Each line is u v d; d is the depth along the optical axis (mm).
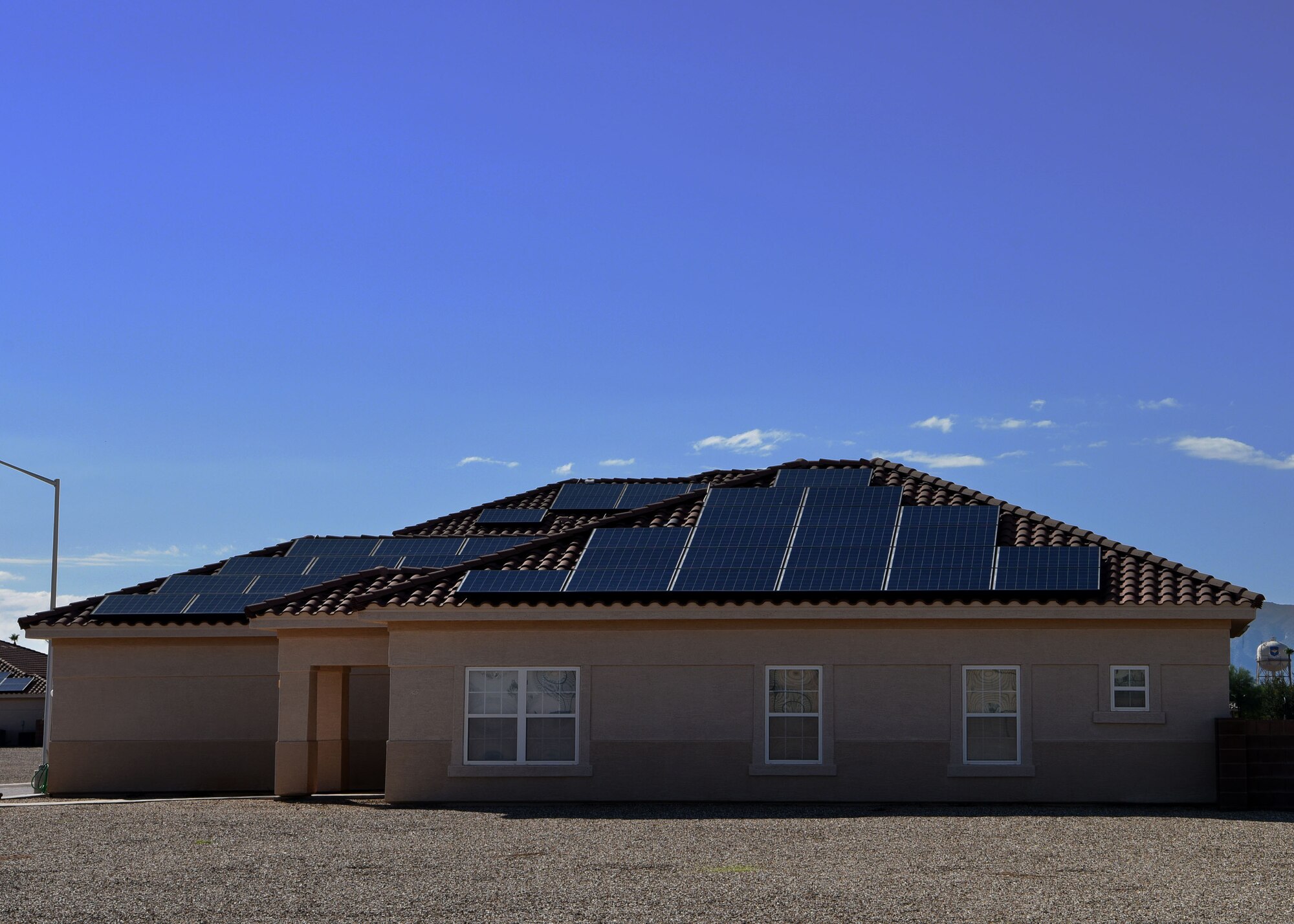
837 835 17188
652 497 33031
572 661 22500
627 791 22141
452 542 30359
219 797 25078
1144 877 13570
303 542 31375
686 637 22375
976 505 24594
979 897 12430
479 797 22281
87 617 27938
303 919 11609
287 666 24312
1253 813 19984
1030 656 21719
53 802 23359
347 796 24359
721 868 14359
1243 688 64688
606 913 11797
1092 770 21375
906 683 21922
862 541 23297
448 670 22672
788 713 22109
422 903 12359
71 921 11602
